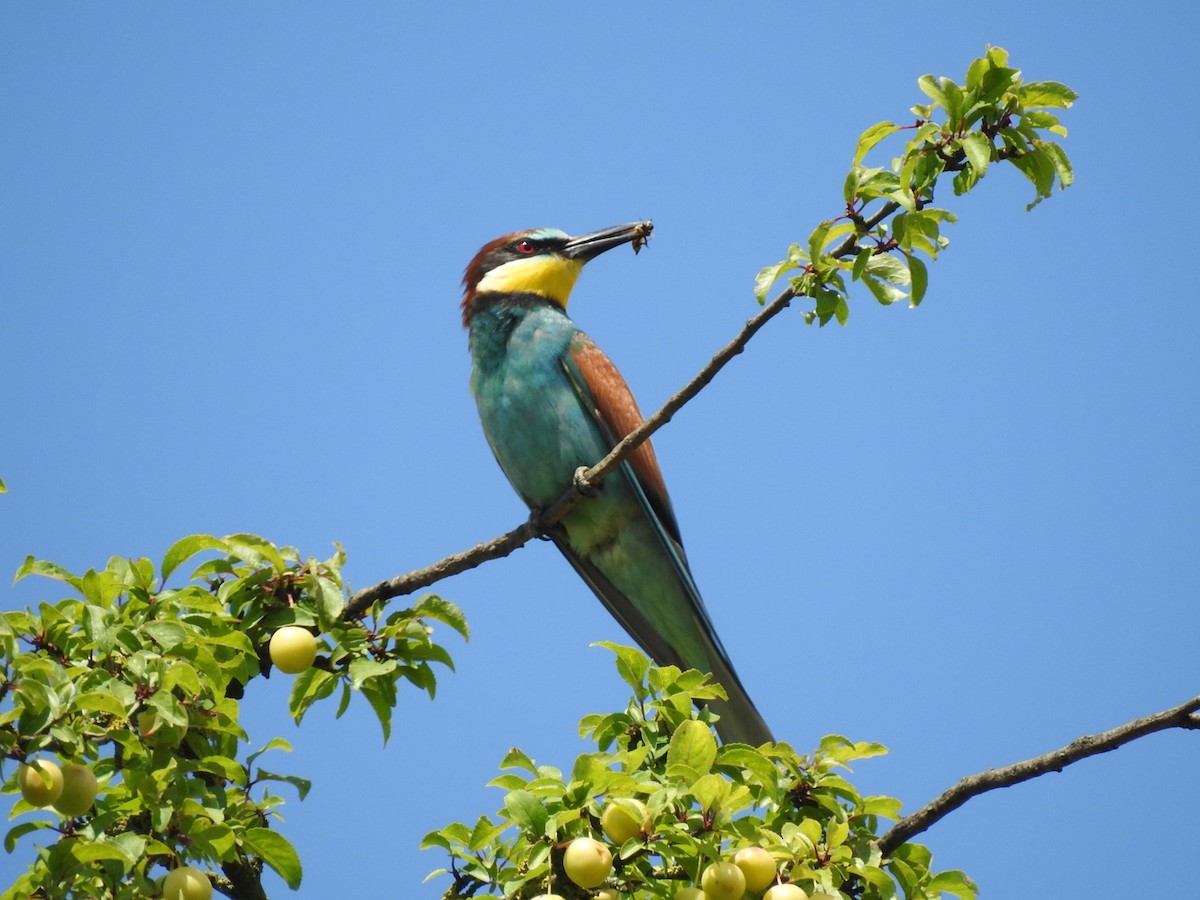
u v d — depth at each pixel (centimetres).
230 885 1011
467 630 1018
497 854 904
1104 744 877
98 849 789
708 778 802
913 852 915
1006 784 898
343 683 1023
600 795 831
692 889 792
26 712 750
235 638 917
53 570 905
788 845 830
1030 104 1004
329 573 1015
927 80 1012
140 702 815
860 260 989
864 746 905
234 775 893
